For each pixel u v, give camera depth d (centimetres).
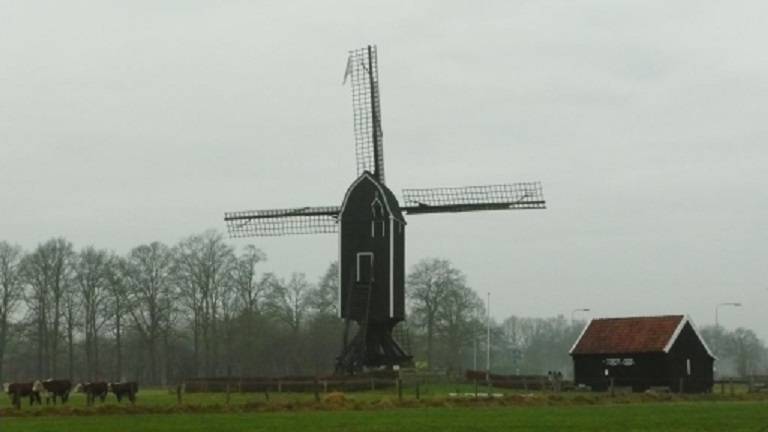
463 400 6725
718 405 6538
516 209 9269
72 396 8800
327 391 7819
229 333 13525
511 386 8938
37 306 13000
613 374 9594
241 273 13538
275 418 5272
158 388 11956
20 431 4512
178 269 13350
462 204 9350
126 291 13212
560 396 7269
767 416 5234
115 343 15075
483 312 15888
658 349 9375
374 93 9275
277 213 9544
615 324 9862
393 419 5119
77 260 13262
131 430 4531
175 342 14825
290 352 14450
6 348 14062
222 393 8175
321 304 14250
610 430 4366
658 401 7288
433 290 13550
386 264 8669
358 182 8800
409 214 9344
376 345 8781
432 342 14225
